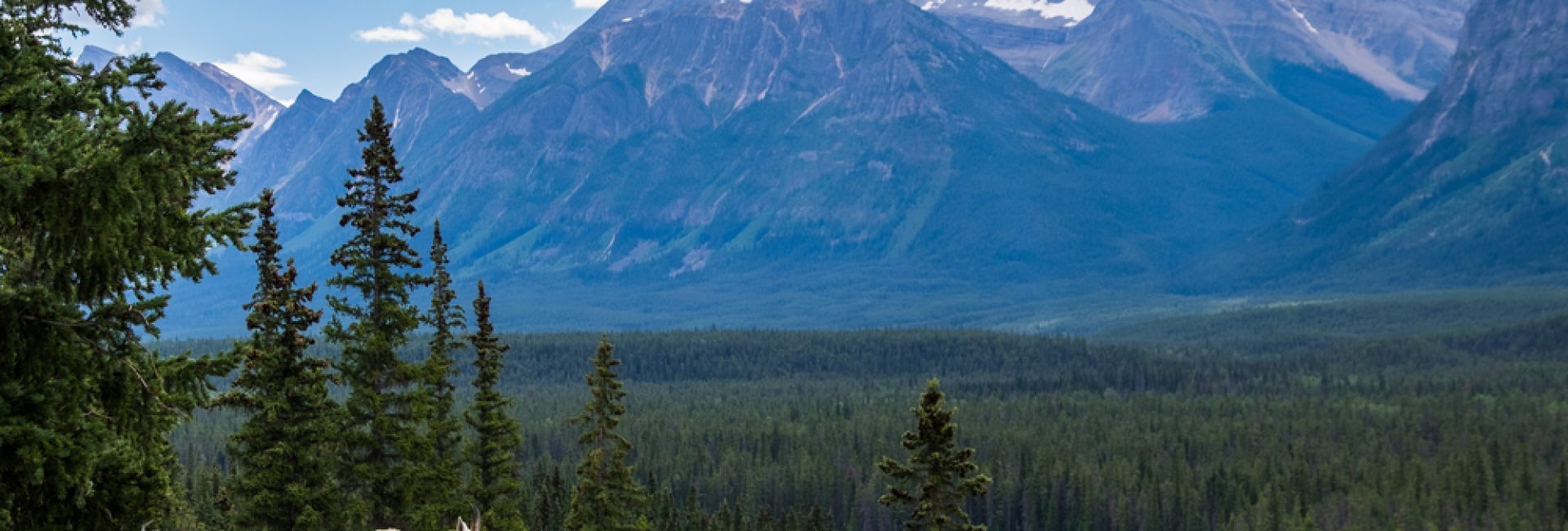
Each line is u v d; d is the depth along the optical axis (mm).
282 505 63125
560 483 170000
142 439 28875
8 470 26109
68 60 29891
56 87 27984
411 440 67812
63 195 25422
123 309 27875
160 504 30141
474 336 85500
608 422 89500
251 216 29844
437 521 71750
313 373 63938
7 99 27359
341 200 66625
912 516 61062
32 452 25438
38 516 27484
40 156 24969
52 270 27688
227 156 28156
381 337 65188
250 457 62844
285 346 63250
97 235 26500
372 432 67875
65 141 25281
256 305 62375
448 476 74250
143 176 25812
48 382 26688
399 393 68500
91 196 25156
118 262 27656
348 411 66125
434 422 75188
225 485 65312
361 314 66938
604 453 89312
